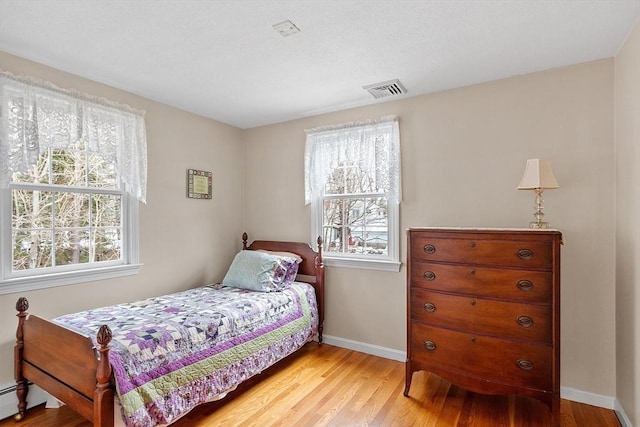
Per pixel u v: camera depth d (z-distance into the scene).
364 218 3.26
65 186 2.48
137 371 1.74
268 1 1.66
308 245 3.50
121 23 1.85
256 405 2.29
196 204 3.42
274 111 3.38
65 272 2.42
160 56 2.24
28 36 1.97
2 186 2.09
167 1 1.65
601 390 2.26
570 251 2.35
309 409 2.24
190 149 3.37
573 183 2.35
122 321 2.12
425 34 1.97
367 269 3.17
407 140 2.98
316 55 2.23
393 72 2.49
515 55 2.23
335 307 3.36
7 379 2.15
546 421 2.10
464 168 2.73
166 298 2.74
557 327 1.94
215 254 3.61
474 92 2.70
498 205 2.60
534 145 2.48
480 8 1.72
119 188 2.80
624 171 2.06
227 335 2.29
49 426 2.03
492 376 2.11
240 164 3.97
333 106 3.23
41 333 1.93
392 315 3.05
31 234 2.33
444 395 2.42
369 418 2.14
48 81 2.32
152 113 3.03
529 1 1.67
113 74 2.51
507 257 2.08
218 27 1.89
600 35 1.99
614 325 2.22
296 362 2.98
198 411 2.21
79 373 1.69
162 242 3.09
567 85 2.38
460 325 2.21
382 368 2.86
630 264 1.97
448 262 2.27
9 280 2.14
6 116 2.10
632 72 1.92
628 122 1.99
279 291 2.99
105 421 1.55
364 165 3.14
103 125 2.61
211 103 3.14
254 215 3.92
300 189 3.60
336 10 1.74
